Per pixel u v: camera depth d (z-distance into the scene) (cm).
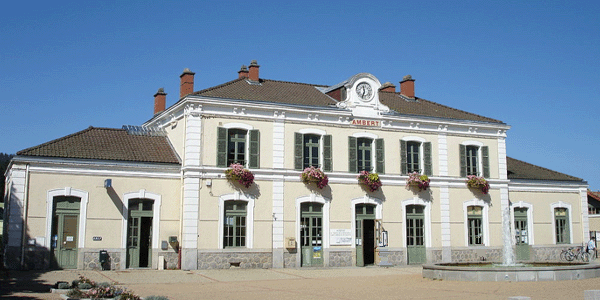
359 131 2783
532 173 3388
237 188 2506
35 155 2245
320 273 2369
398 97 3300
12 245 2180
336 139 2730
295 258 2586
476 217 3047
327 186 2684
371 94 2831
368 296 1623
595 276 1989
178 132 2592
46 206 2245
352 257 2698
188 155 2438
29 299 1474
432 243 2891
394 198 2828
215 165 2478
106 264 2323
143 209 2428
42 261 2222
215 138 2494
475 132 3086
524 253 3192
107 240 2336
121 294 1499
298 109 2638
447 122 2984
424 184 2853
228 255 2461
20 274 2069
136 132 2731
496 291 1661
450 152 3005
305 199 2631
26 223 2208
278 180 2583
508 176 3231
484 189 3023
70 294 1537
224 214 2486
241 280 2109
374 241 2770
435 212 2923
